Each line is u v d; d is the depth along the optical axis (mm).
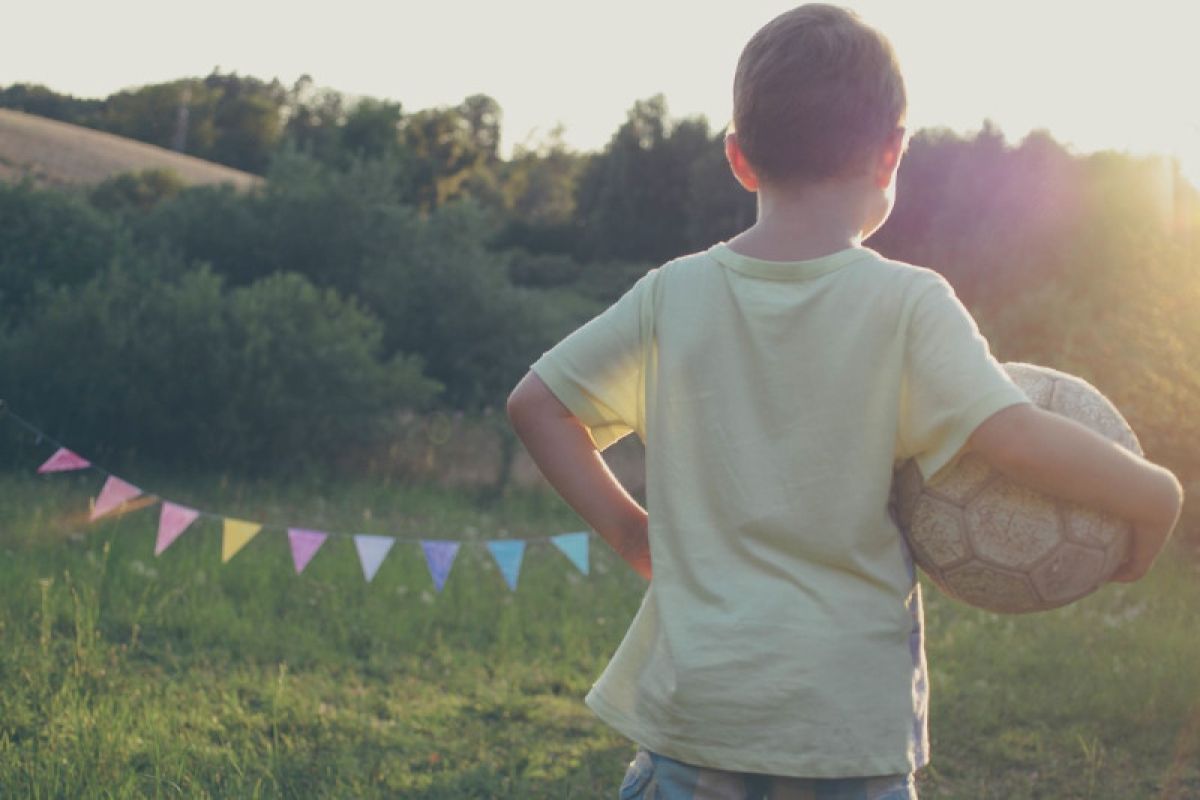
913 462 1931
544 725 5195
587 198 51500
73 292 12375
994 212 11406
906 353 1857
